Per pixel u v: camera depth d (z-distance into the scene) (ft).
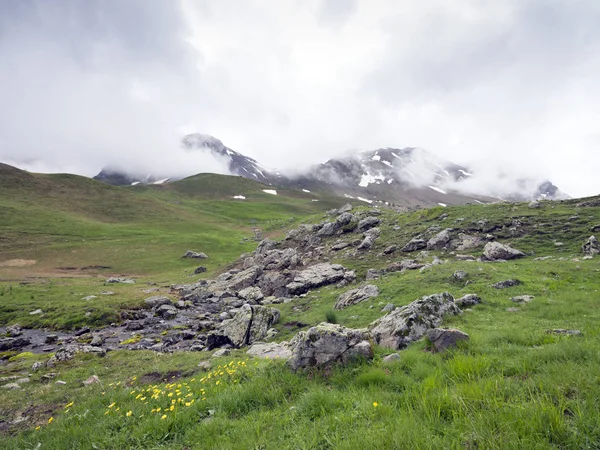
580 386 20.24
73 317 115.75
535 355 27.96
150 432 25.31
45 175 515.09
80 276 220.02
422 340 39.68
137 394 37.35
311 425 21.76
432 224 171.12
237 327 84.43
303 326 82.69
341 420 21.24
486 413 18.28
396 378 27.14
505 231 139.23
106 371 57.11
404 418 19.17
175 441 23.72
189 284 188.24
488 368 26.21
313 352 33.53
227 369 38.58
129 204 488.44
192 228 417.08
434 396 21.63
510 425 16.87
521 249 119.44
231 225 473.67
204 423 25.08
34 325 112.68
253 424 23.57
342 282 124.88
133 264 252.21
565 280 73.87
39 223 337.11
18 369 64.95
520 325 45.01
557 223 134.92
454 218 170.40
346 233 205.16
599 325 41.06
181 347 84.17
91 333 103.35
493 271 85.56
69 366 62.90
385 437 17.52
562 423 16.15
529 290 68.03
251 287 155.33
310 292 126.11
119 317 119.34
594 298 55.98
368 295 88.33
